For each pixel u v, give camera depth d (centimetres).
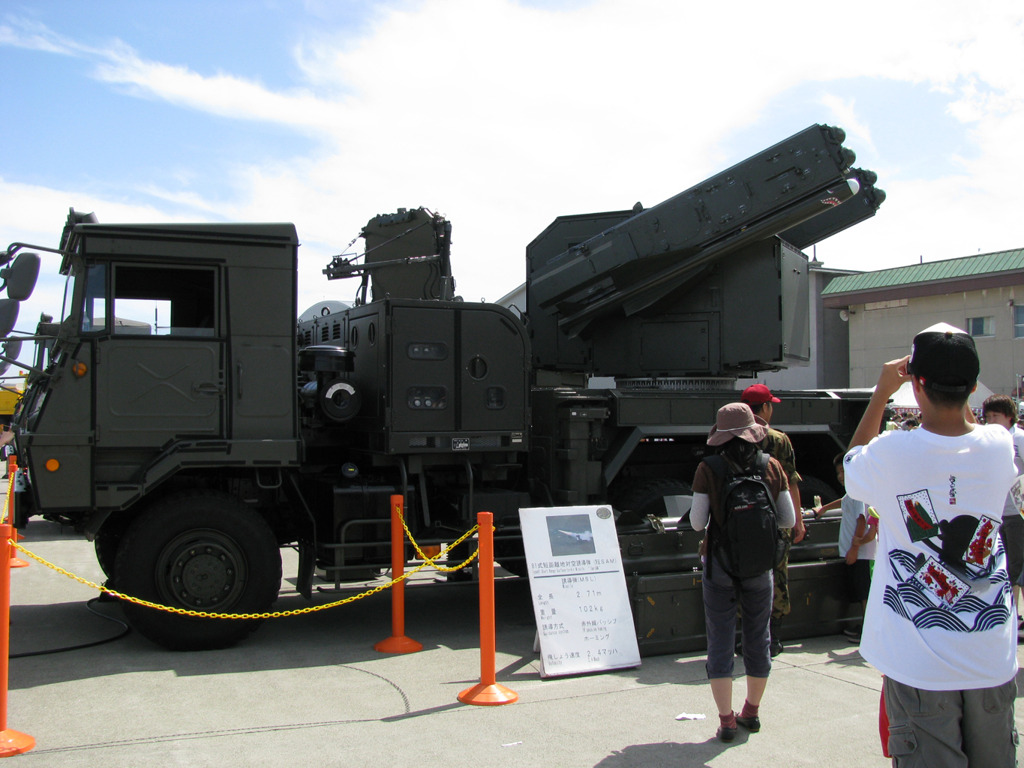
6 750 413
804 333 855
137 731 449
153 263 612
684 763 411
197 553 607
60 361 586
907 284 3081
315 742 434
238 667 576
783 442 562
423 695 514
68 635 666
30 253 559
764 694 518
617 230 807
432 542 685
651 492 767
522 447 721
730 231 766
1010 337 2877
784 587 605
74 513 619
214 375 621
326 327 863
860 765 410
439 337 698
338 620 732
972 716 261
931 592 263
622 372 848
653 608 608
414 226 848
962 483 264
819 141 735
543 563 577
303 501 664
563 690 526
